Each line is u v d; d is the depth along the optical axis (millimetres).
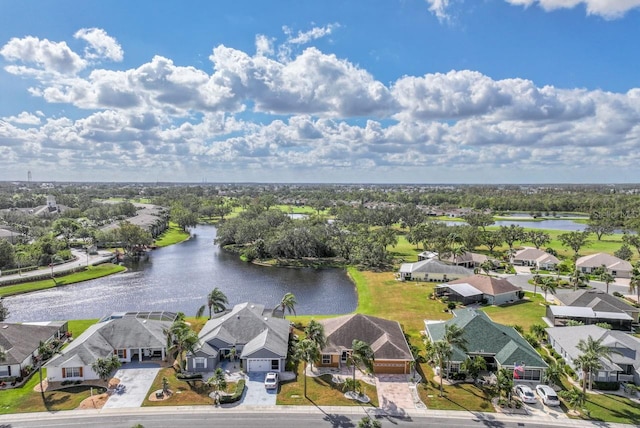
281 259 148250
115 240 158875
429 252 149250
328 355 61031
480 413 48656
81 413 48156
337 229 171500
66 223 181125
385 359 58875
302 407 49781
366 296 100750
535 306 90938
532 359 56406
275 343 62062
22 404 50125
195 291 108875
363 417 47656
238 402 50844
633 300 94125
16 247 138500
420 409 49469
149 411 48656
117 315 74375
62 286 112688
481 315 68750
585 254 150625
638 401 51281
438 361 56062
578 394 49094
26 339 62531
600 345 54531
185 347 56469
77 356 56812
